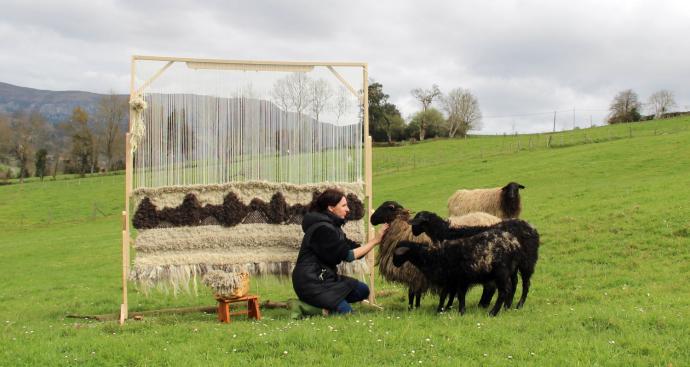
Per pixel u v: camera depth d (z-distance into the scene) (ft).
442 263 28.25
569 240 51.83
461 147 225.97
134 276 31.71
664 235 48.62
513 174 127.85
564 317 25.93
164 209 32.17
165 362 21.08
